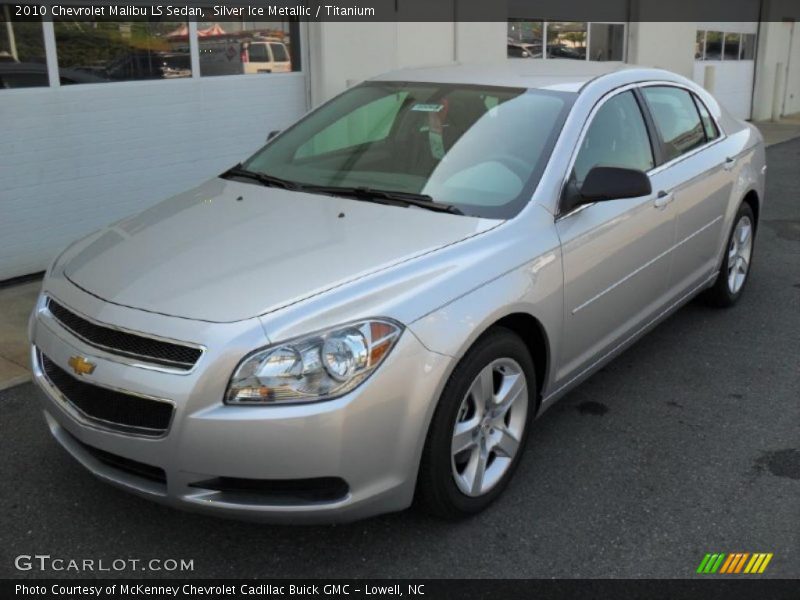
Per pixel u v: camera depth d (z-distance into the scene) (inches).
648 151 165.9
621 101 161.6
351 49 329.4
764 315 214.1
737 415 158.6
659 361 183.9
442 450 112.6
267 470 100.7
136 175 263.1
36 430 149.4
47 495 129.0
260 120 303.1
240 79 291.1
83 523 122.2
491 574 112.2
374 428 103.3
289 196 141.8
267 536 119.7
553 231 131.6
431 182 140.1
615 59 539.2
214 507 103.4
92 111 245.8
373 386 102.7
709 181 183.8
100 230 141.9
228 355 100.3
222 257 118.0
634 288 156.2
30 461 138.7
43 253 241.4
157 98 264.1
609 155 152.6
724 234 198.8
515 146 141.7
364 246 118.5
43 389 118.0
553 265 129.3
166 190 274.1
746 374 177.5
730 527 122.7
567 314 134.3
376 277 110.4
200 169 284.2
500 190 134.8
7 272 233.8
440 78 166.9
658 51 563.5
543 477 135.8
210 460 100.7
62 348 112.0
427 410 108.1
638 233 152.9
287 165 158.4
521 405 128.7
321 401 100.3
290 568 113.3
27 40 227.6
